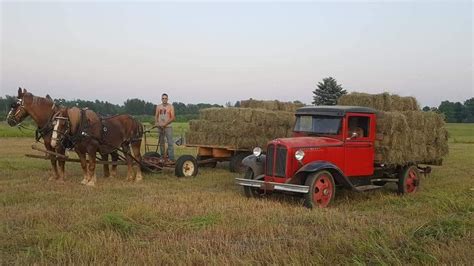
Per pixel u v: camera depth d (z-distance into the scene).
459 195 10.09
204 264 5.41
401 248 5.94
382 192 11.45
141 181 12.40
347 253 5.84
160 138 14.05
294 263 5.35
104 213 7.79
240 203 9.16
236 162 14.62
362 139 10.40
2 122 49.75
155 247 5.99
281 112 15.02
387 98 11.44
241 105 16.92
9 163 15.68
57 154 11.38
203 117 15.24
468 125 77.06
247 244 6.31
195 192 10.59
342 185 9.96
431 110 12.30
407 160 10.90
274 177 9.72
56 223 7.35
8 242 6.34
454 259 5.52
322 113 10.40
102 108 59.00
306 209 8.79
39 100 11.52
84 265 5.39
